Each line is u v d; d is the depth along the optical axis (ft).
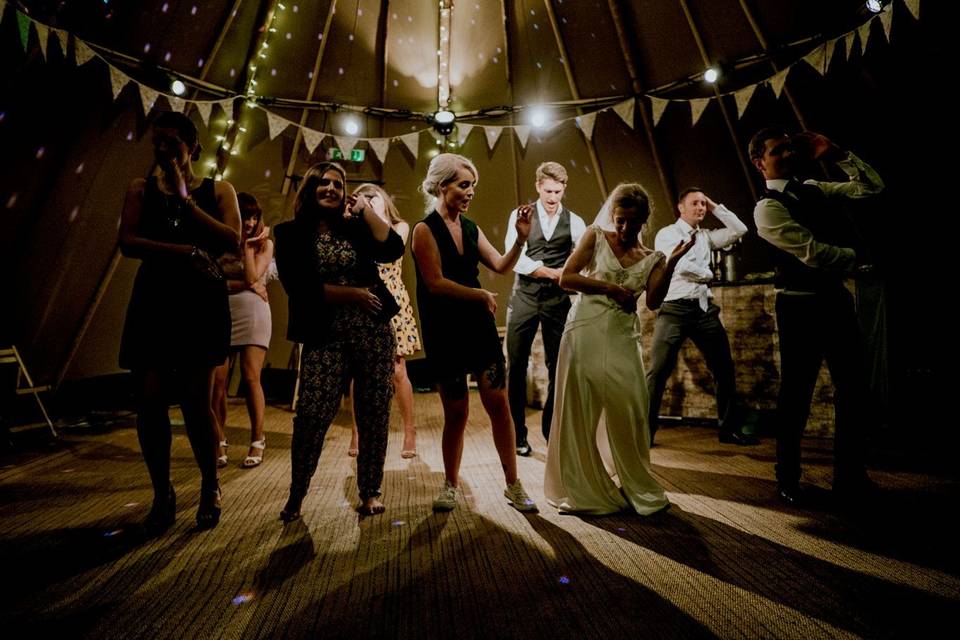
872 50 13.48
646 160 17.79
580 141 18.29
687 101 15.84
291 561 5.84
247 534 6.61
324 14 16.15
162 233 6.50
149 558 5.94
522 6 16.40
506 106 18.25
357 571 5.59
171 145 6.32
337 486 8.59
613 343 7.34
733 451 10.58
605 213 7.93
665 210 18.12
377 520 7.07
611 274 7.37
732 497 7.80
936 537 6.19
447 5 16.61
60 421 14.10
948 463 9.15
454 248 7.08
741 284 12.25
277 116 16.60
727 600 4.88
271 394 18.25
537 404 16.08
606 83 17.35
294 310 6.73
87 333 15.35
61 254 13.99
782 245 7.27
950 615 4.56
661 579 5.31
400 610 4.79
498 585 5.24
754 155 7.90
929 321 12.73
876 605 4.75
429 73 18.02
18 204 12.70
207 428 6.84
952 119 12.75
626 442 7.30
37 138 12.42
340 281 6.90
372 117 18.51
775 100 15.61
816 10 13.97
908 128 13.47
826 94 14.71
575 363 7.39
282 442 11.90
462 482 8.76
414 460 10.14
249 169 17.61
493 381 7.14
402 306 10.54
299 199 6.93
